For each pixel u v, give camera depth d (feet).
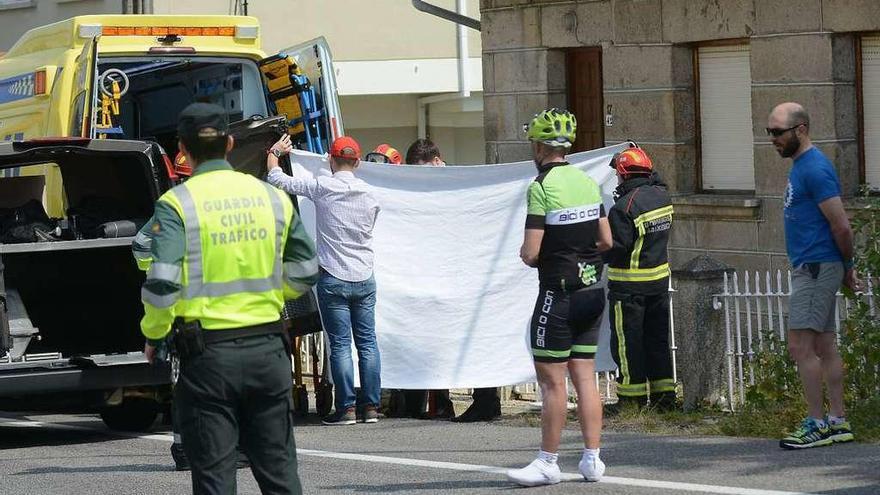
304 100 120.47
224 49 121.08
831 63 132.46
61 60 114.83
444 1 269.03
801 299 89.20
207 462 61.52
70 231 104.37
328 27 264.11
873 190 133.80
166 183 104.63
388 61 267.59
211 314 61.05
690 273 108.06
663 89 148.15
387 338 112.68
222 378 61.11
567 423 104.88
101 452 99.30
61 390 99.19
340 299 106.93
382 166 113.29
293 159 112.78
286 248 63.57
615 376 123.03
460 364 111.55
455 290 112.37
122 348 110.73
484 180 112.78
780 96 137.08
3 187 108.99
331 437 102.01
